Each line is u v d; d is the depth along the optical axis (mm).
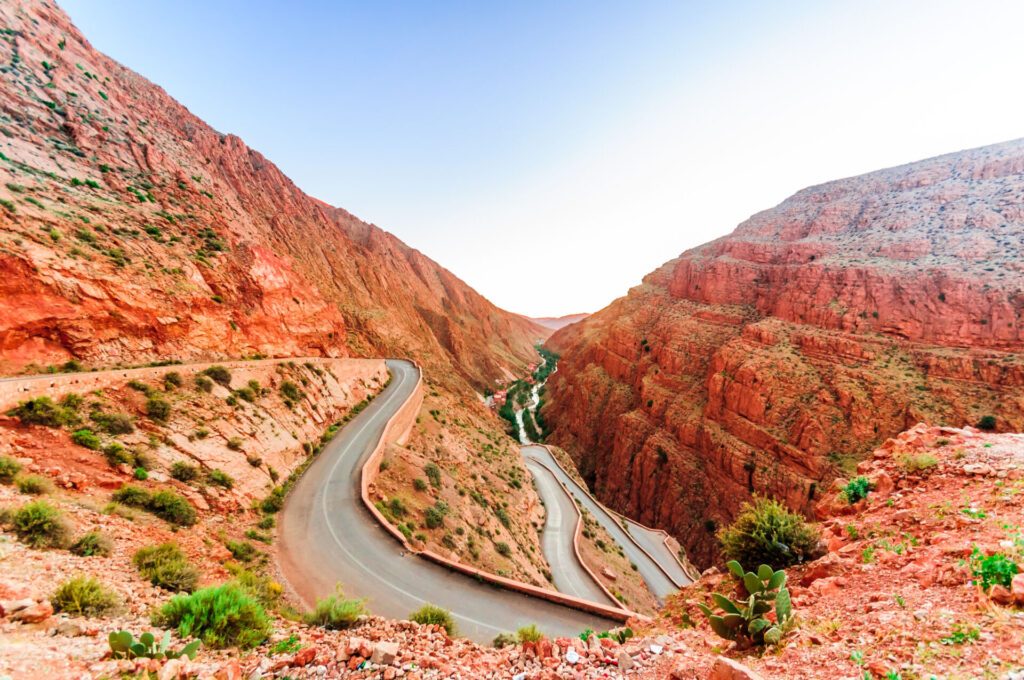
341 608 9203
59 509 10500
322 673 6156
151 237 28609
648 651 6406
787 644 5203
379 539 18594
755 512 9367
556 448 77438
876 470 10188
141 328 22688
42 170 27234
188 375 21422
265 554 15867
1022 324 44688
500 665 6551
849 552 7688
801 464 48438
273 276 37562
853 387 48906
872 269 59656
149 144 41188
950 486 8383
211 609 7289
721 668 4219
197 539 13562
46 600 6203
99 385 17062
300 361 33531
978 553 5688
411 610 14234
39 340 18438
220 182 58188
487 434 55250
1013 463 8180
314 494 22016
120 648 5188
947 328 49250
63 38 41750
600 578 31656
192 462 17297
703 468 61375
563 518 42594
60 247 21125
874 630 4875
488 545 25938
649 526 64562
